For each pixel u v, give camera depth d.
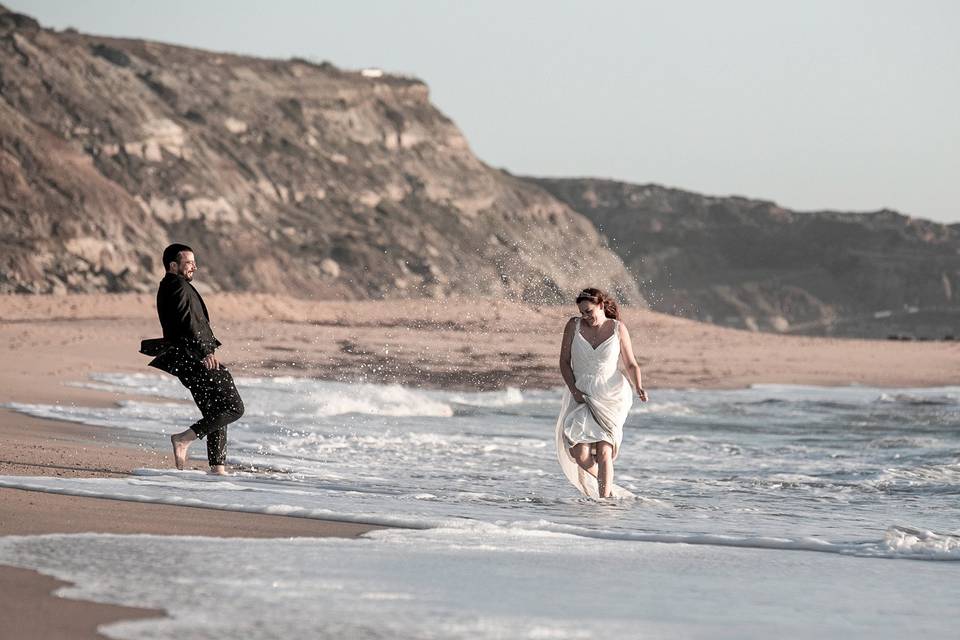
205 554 8.97
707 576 9.20
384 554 9.48
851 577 9.48
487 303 90.88
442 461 19.84
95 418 23.84
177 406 28.22
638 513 13.95
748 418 32.88
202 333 16.31
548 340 68.62
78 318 78.56
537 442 23.77
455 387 42.16
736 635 7.09
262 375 42.69
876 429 29.81
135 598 7.28
